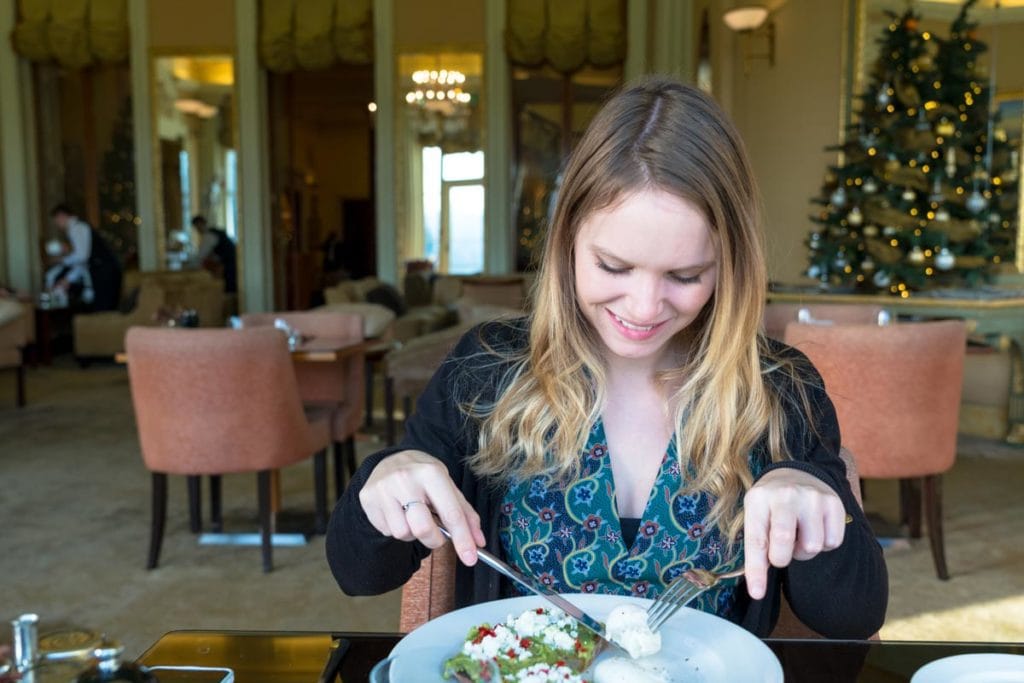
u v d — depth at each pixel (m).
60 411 6.54
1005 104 5.38
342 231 16.39
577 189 0.90
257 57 9.53
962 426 5.59
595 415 1.03
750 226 0.94
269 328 3.28
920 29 5.64
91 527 3.82
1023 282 5.50
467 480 1.08
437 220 9.51
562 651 0.74
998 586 3.05
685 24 8.67
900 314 5.18
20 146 9.95
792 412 1.05
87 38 9.66
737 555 1.02
